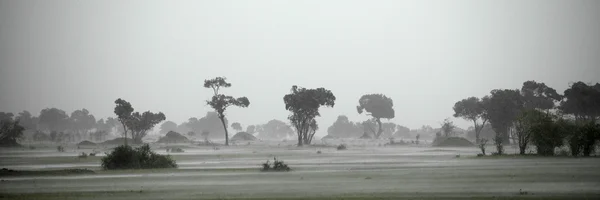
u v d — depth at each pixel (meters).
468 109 145.62
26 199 24.69
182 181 32.59
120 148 45.34
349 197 24.09
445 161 49.97
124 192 27.22
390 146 117.50
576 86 129.12
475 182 29.34
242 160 58.56
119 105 135.12
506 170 36.22
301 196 24.81
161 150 93.56
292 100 121.56
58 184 31.39
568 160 45.38
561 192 24.52
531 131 54.59
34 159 62.19
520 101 127.00
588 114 128.25
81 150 93.81
